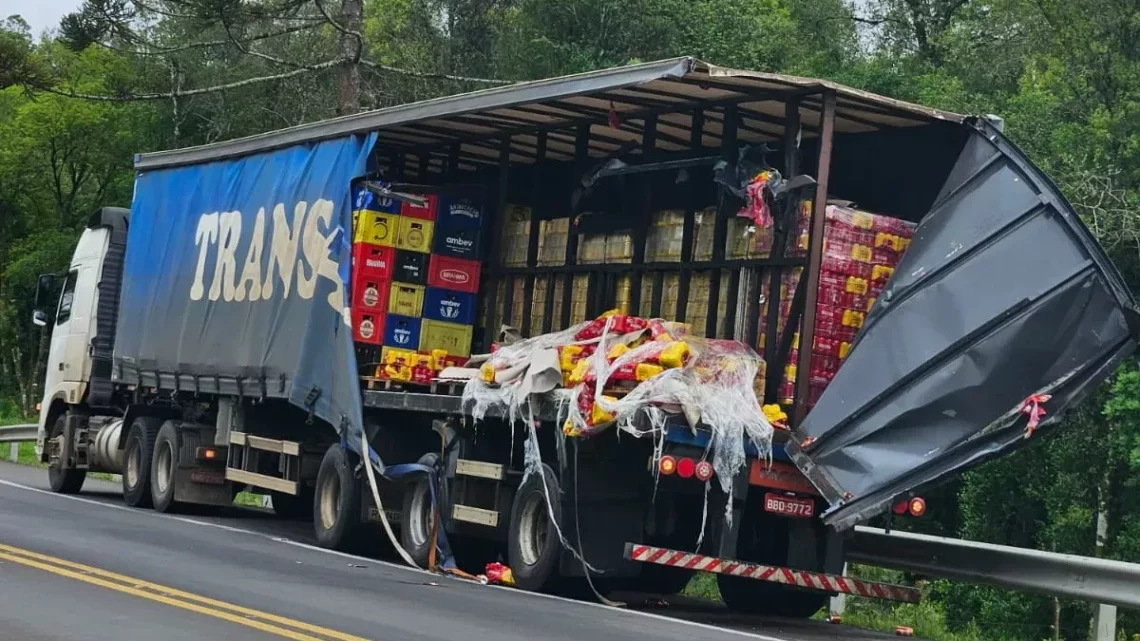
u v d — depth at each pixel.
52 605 9.09
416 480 13.50
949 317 10.50
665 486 11.08
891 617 13.09
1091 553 18.30
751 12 31.89
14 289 38.41
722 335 11.88
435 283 14.73
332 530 14.38
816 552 11.09
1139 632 16.59
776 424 10.80
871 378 10.59
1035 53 27.80
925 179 12.18
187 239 17.75
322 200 14.91
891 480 10.36
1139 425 16.19
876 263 11.28
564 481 11.39
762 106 12.16
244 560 12.42
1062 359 10.16
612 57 30.36
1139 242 18.02
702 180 13.31
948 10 37.19
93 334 19.69
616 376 10.83
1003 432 10.21
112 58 36.81
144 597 9.59
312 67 27.33
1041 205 10.39
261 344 15.70
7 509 15.83
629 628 9.73
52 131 36.19
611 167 13.16
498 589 11.80
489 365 12.37
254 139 16.56
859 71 30.28
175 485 17.23
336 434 15.16
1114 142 19.56
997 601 17.48
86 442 19.70
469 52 39.12
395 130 15.09
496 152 15.88
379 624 8.96
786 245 11.35
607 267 13.39
